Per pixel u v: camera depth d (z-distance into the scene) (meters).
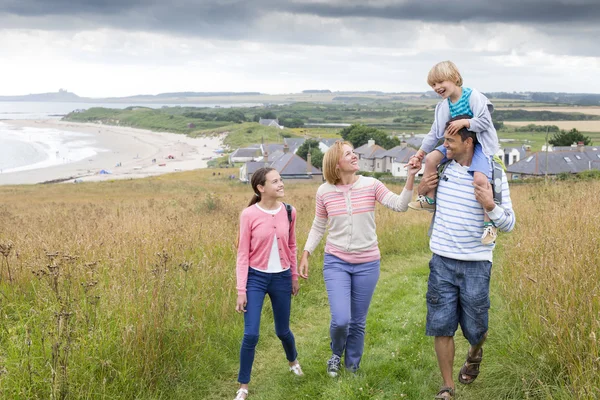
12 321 5.68
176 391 4.61
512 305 5.39
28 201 39.59
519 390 4.10
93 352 4.47
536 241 6.32
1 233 9.73
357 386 4.52
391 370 4.86
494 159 4.10
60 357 4.27
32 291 6.45
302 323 6.70
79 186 63.72
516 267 6.05
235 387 4.93
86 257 7.18
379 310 6.92
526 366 4.30
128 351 4.55
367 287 4.87
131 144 189.88
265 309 6.69
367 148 103.12
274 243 4.72
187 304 5.81
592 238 5.72
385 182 58.50
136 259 6.89
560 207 8.52
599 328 3.88
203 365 5.03
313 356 5.46
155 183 68.06
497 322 5.47
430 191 4.38
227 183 72.06
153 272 5.49
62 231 9.23
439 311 4.18
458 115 4.13
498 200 4.01
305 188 54.47
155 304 5.02
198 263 7.11
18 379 4.15
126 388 4.34
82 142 194.38
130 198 40.56
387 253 10.67
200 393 4.75
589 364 3.67
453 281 4.15
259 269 4.71
